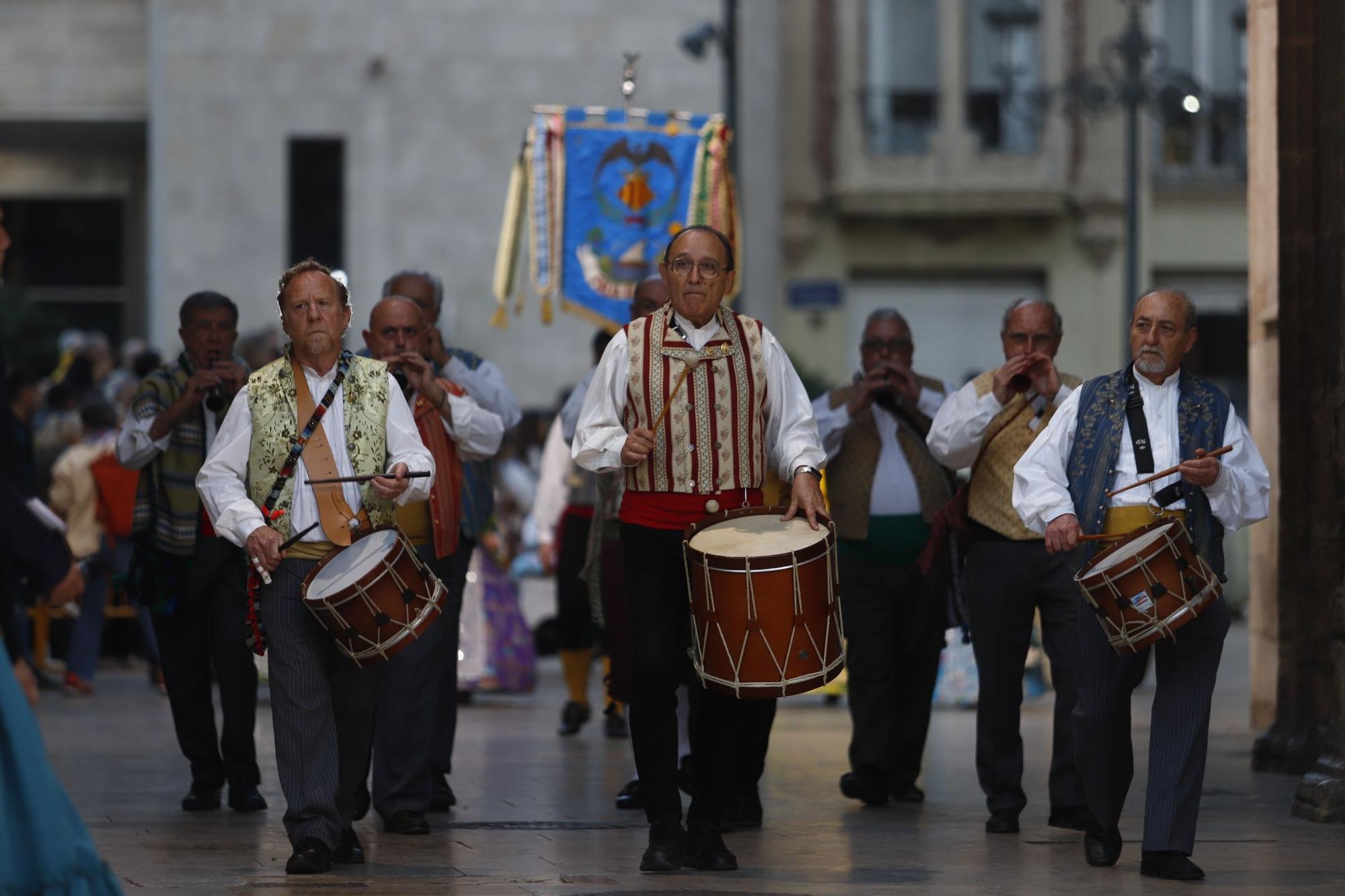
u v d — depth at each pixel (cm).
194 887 1850
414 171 7531
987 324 8981
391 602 1898
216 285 7481
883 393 2606
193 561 2445
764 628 1864
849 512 2564
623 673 2852
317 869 1925
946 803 2606
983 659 2361
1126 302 6619
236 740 2462
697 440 1970
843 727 3675
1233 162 9019
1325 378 2830
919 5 8925
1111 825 2048
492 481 2575
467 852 2117
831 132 8844
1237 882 1939
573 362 7519
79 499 4231
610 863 2033
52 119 7888
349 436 1977
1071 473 2031
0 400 1505
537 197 3161
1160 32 8981
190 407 2417
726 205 3197
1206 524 1988
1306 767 2864
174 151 7456
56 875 1384
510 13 7556
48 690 4397
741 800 2330
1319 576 2869
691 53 5806
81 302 8425
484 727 3672
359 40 7531
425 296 2608
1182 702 1972
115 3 7912
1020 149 8938
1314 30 2892
